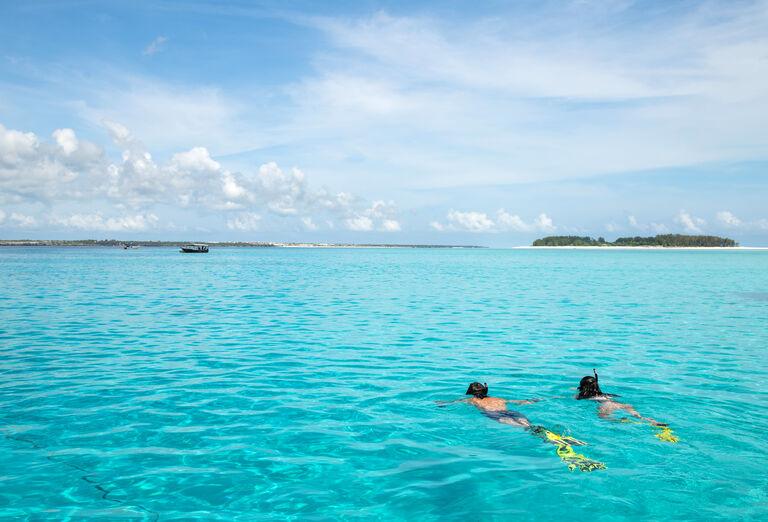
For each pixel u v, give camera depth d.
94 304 25.84
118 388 10.79
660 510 5.80
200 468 6.94
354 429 8.43
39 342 15.91
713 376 11.95
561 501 6.01
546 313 23.34
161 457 7.29
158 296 30.08
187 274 52.88
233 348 15.17
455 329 18.81
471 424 8.66
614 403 9.73
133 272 55.06
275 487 6.41
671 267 72.19
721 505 5.90
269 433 8.24
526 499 6.06
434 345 15.76
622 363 13.33
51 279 43.31
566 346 15.64
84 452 7.43
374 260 108.75
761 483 6.45
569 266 76.69
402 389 10.86
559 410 9.40
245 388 10.88
